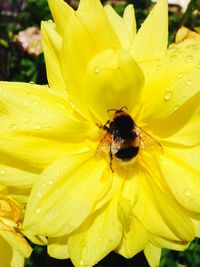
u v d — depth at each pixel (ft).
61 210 0.48
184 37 0.66
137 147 0.53
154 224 0.51
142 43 0.52
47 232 0.47
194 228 0.51
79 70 0.49
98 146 0.53
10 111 0.49
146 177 0.54
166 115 0.50
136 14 0.95
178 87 0.49
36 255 0.71
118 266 0.74
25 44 1.01
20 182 0.49
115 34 0.49
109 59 0.48
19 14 1.17
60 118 0.49
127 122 0.52
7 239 0.53
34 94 0.50
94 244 0.50
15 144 0.48
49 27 0.52
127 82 0.49
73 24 0.48
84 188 0.51
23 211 0.54
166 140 0.53
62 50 0.48
